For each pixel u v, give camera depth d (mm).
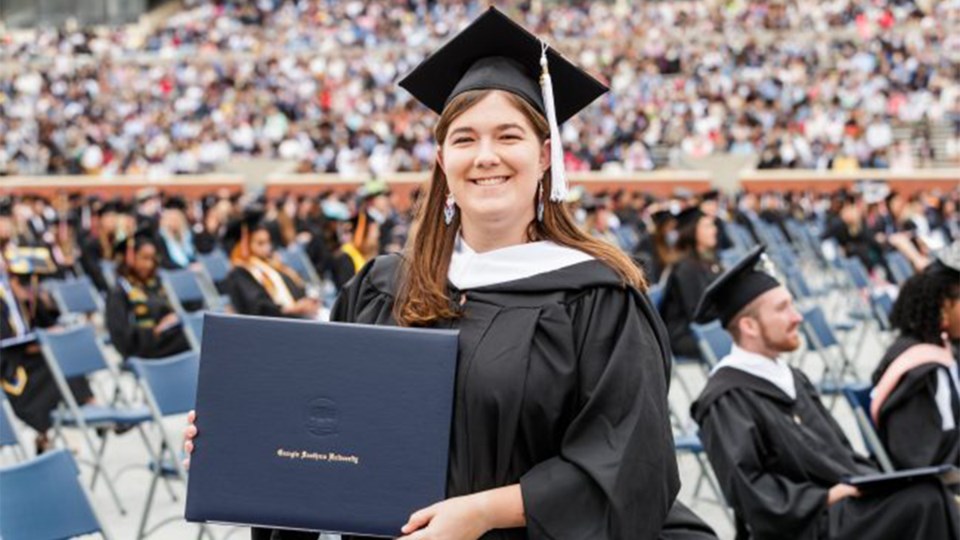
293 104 39969
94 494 8281
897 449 5727
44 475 4855
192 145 34656
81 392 8891
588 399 2596
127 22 54531
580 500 2533
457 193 2721
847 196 20734
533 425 2596
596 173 29984
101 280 16672
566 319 2639
